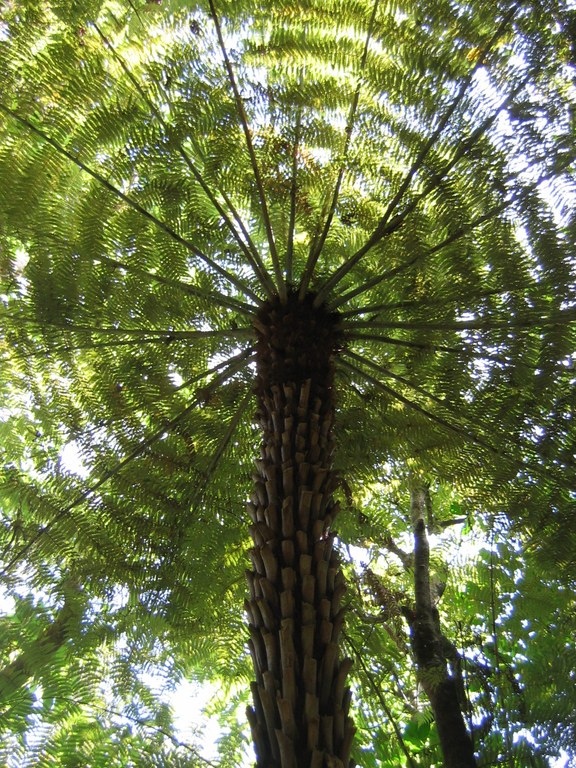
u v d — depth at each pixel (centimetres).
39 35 378
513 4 371
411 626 462
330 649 206
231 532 420
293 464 252
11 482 398
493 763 391
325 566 225
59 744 338
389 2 384
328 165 392
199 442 410
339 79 386
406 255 382
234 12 380
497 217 374
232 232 361
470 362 380
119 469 386
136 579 401
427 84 377
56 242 367
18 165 366
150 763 350
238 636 417
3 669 345
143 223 381
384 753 448
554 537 398
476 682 444
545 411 383
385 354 409
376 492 484
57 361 402
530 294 365
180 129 369
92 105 374
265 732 198
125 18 387
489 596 473
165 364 402
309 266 322
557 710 391
